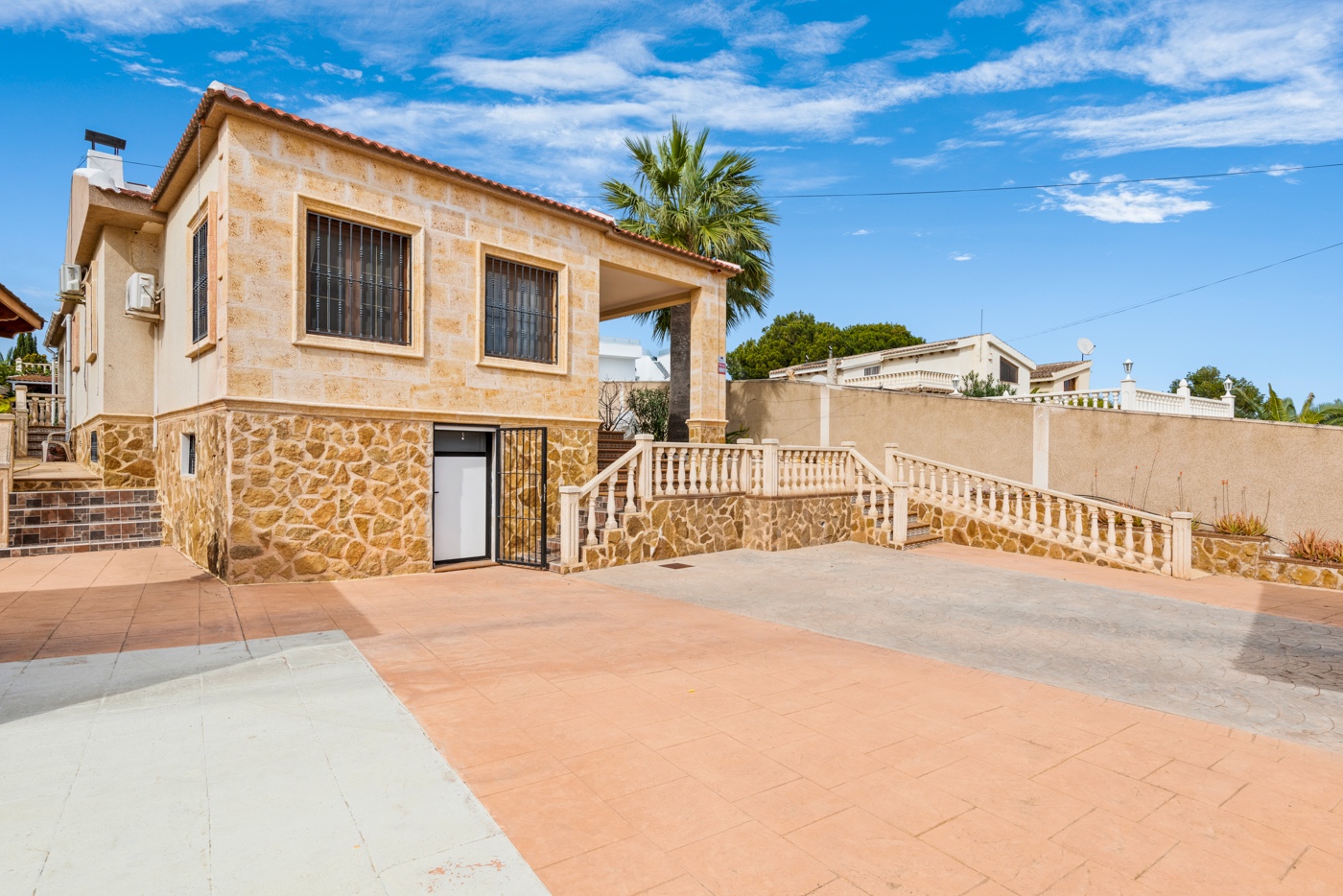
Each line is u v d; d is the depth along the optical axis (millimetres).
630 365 37938
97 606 7312
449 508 10578
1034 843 3236
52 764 3748
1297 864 3139
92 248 13352
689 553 11859
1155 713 5082
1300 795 3822
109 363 12359
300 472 8898
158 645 5988
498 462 11023
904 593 9281
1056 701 5242
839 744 4297
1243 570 11812
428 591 8641
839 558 11984
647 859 3023
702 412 15141
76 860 2871
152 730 4215
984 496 15430
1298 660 6633
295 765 3807
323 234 9188
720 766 3955
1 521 10188
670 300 16547
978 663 6211
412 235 9961
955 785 3807
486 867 2922
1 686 4891
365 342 9422
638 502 11297
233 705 4645
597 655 6043
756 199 19688
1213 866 3104
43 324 13586
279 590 8359
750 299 20391
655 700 4969
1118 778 3965
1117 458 15172
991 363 32875
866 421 18969
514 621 7199
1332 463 12766
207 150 9047
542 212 11570
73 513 11055
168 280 11648
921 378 28297
